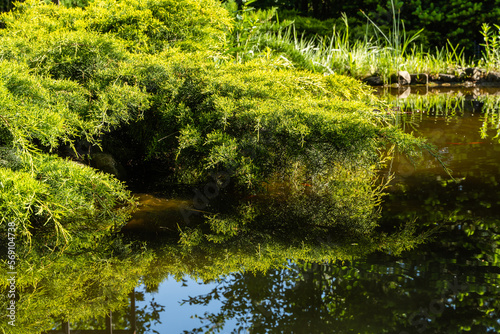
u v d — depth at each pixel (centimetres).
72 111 266
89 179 229
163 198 269
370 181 292
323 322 141
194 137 266
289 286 167
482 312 145
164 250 202
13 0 532
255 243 209
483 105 556
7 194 193
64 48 297
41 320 147
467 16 970
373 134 259
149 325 143
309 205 256
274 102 287
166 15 381
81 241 212
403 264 182
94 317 149
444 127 423
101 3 398
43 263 190
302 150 265
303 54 667
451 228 216
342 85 351
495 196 256
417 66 811
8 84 237
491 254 189
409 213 237
